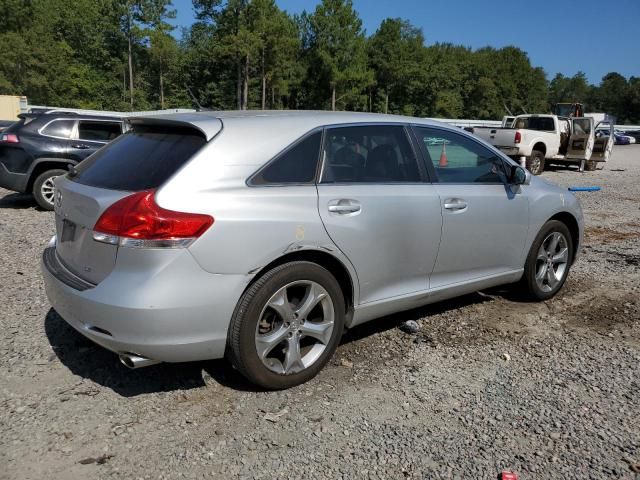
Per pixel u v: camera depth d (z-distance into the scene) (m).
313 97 81.12
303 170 3.42
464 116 112.75
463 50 126.62
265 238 3.13
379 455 2.81
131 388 3.40
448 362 3.88
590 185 15.75
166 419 3.09
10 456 2.72
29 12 61.72
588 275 6.09
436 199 4.02
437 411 3.24
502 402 3.35
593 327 4.58
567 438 2.99
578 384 3.59
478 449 2.88
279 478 2.63
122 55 68.75
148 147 3.38
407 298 3.98
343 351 4.01
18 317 4.43
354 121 3.79
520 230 4.71
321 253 3.44
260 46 65.19
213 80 76.06
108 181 3.25
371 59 90.94
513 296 5.29
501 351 4.08
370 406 3.28
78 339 4.04
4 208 9.62
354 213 3.53
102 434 2.93
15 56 56.72
